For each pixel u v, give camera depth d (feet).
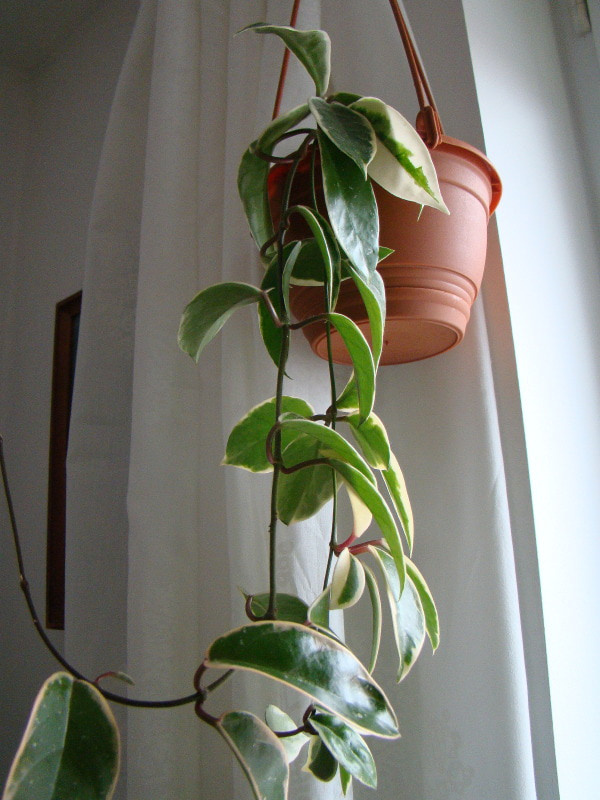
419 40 2.71
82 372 2.75
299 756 1.86
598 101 2.79
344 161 1.57
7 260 5.58
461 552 2.10
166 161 2.60
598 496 2.35
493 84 2.56
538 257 2.50
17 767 1.09
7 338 5.45
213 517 2.50
